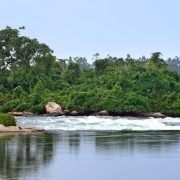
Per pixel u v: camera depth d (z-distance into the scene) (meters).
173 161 18.19
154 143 24.78
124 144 24.28
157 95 85.00
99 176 15.21
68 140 26.44
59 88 90.81
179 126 41.59
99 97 77.00
